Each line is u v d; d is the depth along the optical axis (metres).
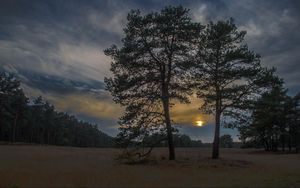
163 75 32.81
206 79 36.28
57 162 32.94
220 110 36.75
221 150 74.75
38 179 20.42
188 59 33.47
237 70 36.16
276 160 42.06
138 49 32.44
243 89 36.34
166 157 36.28
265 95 37.44
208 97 35.66
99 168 27.59
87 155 43.97
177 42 32.94
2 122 92.19
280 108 67.19
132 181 20.70
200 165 31.25
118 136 32.62
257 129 67.56
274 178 23.53
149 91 32.88
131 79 32.81
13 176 21.33
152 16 32.44
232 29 36.62
